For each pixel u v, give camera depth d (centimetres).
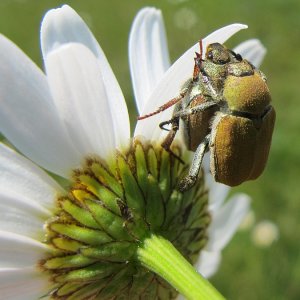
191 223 5
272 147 13
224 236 5
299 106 14
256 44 5
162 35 5
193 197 5
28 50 17
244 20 17
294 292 10
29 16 18
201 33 17
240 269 10
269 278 10
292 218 11
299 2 17
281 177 12
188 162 5
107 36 18
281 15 17
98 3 19
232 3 17
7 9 18
